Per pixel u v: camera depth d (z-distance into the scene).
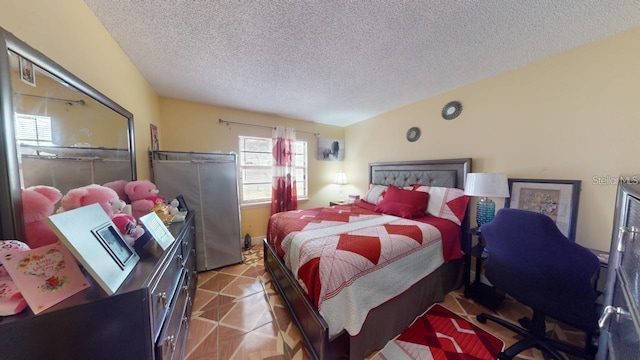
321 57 1.74
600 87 1.52
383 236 1.59
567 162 1.68
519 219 1.15
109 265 0.69
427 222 2.00
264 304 1.85
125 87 1.64
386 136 3.30
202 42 1.53
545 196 1.76
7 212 0.62
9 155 0.63
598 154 1.54
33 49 0.75
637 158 1.40
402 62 1.83
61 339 0.58
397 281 1.47
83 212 0.70
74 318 0.59
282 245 1.83
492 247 1.33
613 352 0.75
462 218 2.10
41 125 0.80
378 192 2.94
